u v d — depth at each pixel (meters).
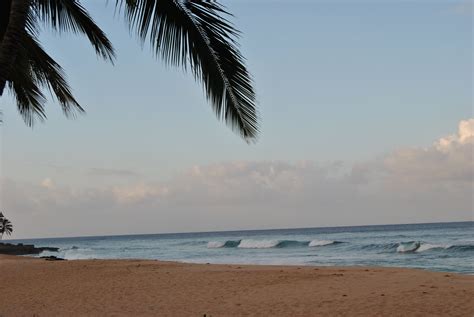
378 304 9.43
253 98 6.01
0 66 5.00
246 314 9.32
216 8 5.72
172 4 5.80
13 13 5.14
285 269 17.19
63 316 9.92
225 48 5.86
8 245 82.25
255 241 60.06
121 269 18.95
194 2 5.71
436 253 35.53
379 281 12.66
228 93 6.06
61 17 6.62
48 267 20.80
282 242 57.66
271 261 35.28
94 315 9.92
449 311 8.55
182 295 12.05
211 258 42.47
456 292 10.34
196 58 5.96
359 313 8.77
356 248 45.41
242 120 6.12
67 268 20.03
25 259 29.06
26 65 7.07
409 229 105.56
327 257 37.25
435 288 10.98
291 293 11.41
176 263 21.73
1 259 29.34
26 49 6.75
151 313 9.91
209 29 5.82
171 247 73.31
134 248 75.81
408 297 9.96
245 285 13.16
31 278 17.08
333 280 13.32
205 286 13.39
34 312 10.52
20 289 14.41
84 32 6.74
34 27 6.64
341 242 54.19
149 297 11.99
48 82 7.26
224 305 10.40
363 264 30.30
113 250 70.44
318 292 11.30
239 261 36.62
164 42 5.92
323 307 9.50
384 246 43.66
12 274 18.59
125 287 13.91
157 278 15.59
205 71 6.02
